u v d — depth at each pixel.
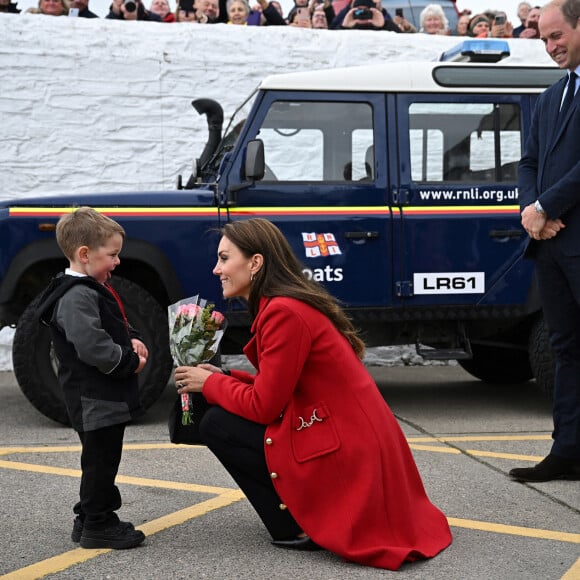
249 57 7.80
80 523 2.98
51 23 7.51
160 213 5.11
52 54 7.50
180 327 2.94
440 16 8.57
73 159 7.56
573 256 3.64
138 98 7.65
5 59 7.42
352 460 2.72
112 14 8.11
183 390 2.92
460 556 2.82
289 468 2.74
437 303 5.27
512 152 5.42
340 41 7.95
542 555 2.84
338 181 5.27
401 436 2.95
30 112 7.48
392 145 5.30
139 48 7.64
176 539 3.00
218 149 5.69
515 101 5.41
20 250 4.98
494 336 5.90
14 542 2.97
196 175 5.89
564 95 3.74
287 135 5.27
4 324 5.09
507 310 5.32
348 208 5.23
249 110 5.29
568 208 3.60
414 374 7.34
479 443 4.61
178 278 5.12
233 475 2.90
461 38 8.16
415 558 2.75
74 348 2.79
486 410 5.64
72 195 5.11
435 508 3.03
